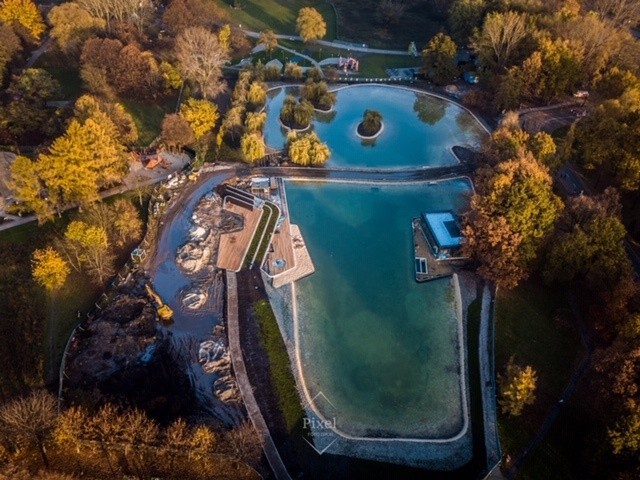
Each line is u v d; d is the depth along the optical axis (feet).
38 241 366.22
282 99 560.61
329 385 308.81
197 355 314.76
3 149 433.48
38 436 247.91
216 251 380.58
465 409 296.30
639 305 295.28
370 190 442.09
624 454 232.32
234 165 459.32
